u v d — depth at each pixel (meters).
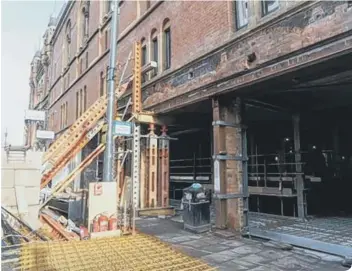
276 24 6.09
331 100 9.26
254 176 12.14
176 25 9.81
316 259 5.39
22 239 5.57
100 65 17.11
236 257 5.47
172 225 8.73
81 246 5.92
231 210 7.52
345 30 4.87
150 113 10.66
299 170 9.60
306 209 9.66
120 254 5.47
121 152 9.45
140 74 11.13
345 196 11.38
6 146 6.67
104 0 18.00
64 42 25.12
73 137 10.85
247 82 6.73
